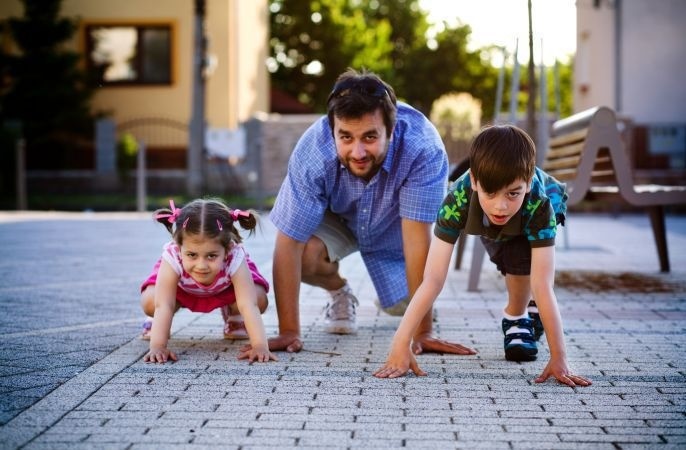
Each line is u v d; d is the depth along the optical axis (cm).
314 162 354
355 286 565
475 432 243
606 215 1404
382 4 3734
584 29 1798
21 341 368
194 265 337
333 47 3091
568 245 836
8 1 1975
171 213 354
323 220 385
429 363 331
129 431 243
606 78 1628
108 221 1175
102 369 316
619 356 340
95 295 504
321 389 290
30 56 1806
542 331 370
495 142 288
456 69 3697
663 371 314
